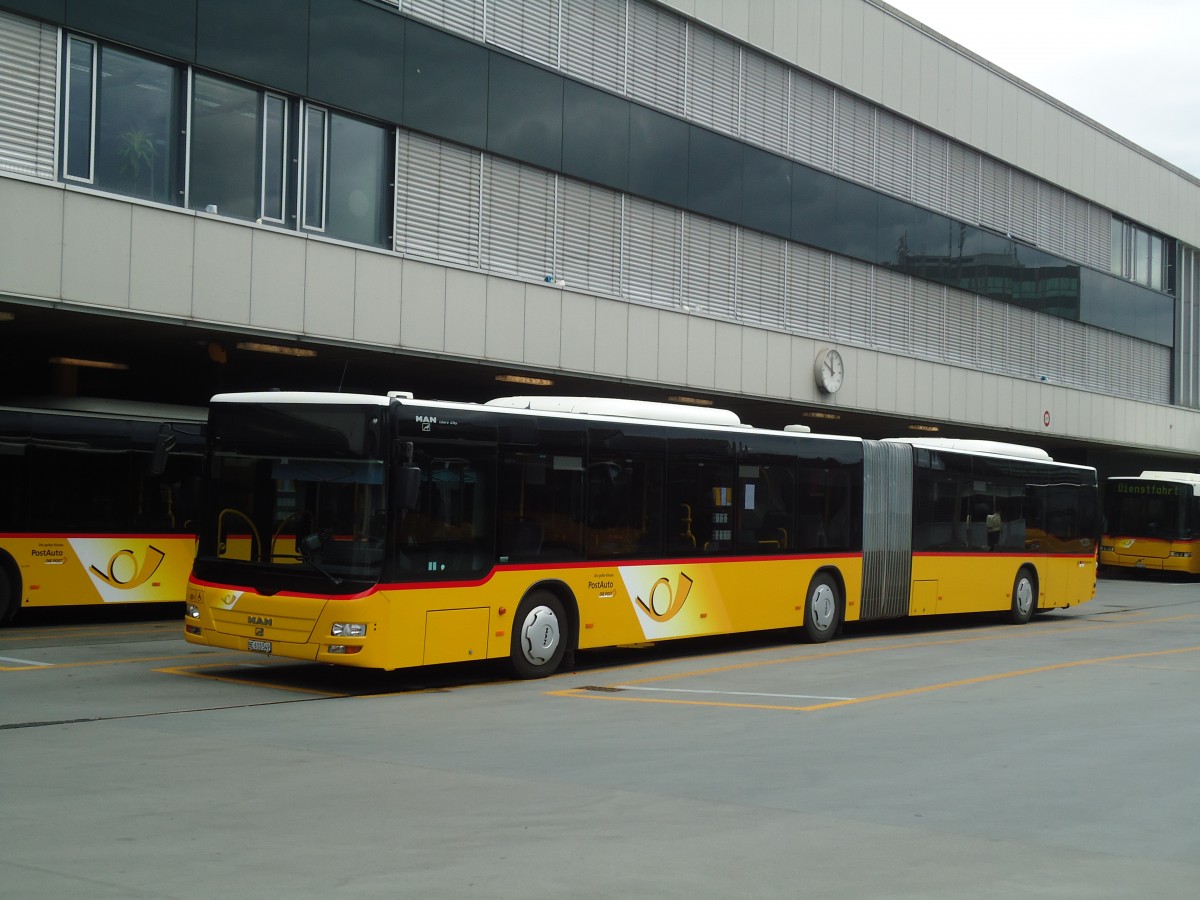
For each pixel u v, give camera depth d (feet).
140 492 64.90
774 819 25.00
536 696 42.96
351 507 41.73
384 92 68.95
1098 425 136.15
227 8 62.03
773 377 93.66
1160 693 44.98
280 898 19.19
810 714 39.11
